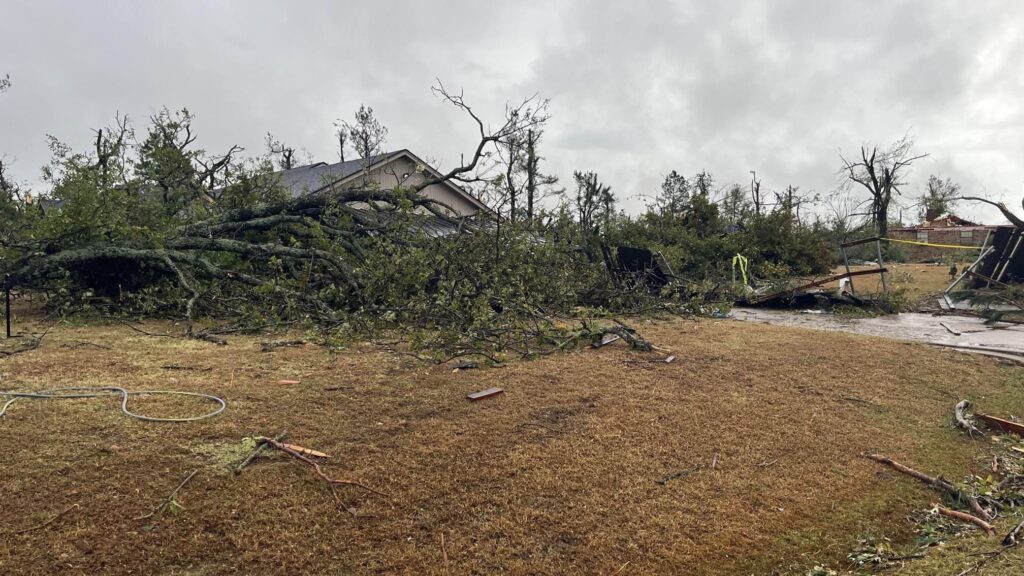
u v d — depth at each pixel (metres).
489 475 3.32
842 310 11.34
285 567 2.47
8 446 3.46
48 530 2.62
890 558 2.74
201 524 2.73
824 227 31.11
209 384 4.87
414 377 5.23
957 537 2.94
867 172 34.75
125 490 2.99
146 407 4.23
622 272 11.98
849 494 3.34
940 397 5.15
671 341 7.35
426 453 3.57
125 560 2.46
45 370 5.21
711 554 2.72
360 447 3.63
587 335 6.86
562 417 4.28
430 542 2.69
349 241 9.30
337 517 2.85
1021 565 2.60
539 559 2.61
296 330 7.57
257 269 9.69
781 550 2.79
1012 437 4.27
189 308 7.60
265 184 10.97
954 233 36.47
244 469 3.27
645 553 2.70
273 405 4.35
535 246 9.65
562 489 3.21
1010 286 11.77
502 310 7.82
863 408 4.76
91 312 8.38
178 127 13.28
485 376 5.31
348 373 5.33
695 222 18.44
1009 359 6.61
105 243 8.58
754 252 16.28
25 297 10.55
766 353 6.62
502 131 10.38
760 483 3.40
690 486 3.32
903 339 8.09
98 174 9.62
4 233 9.22
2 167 14.96
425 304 7.48
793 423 4.34
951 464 3.79
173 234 9.50
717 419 4.35
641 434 4.00
